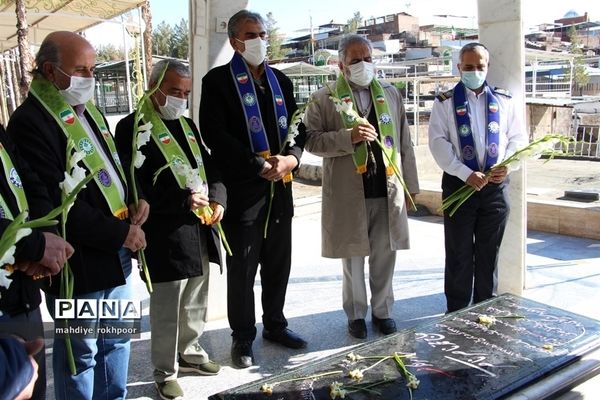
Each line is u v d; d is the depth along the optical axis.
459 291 3.72
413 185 3.68
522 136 3.69
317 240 6.45
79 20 14.34
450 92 3.67
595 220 5.95
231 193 3.17
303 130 3.38
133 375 3.20
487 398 2.17
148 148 2.76
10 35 16.16
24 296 1.92
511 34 3.89
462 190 3.54
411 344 2.63
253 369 3.24
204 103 3.17
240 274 3.24
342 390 2.22
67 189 2.09
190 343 3.13
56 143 2.17
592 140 16.14
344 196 3.50
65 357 2.31
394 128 3.51
